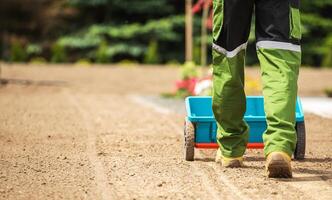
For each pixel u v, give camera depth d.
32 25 59.91
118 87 33.75
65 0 59.38
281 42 8.78
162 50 56.75
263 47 8.86
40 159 10.84
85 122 16.53
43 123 16.20
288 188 8.41
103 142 12.86
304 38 57.53
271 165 8.71
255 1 8.93
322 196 8.00
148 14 58.44
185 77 27.12
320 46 57.12
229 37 9.05
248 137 9.92
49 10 60.00
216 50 9.20
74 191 8.41
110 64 54.44
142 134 14.16
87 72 43.06
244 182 8.80
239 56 9.17
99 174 9.48
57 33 59.41
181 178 9.12
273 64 8.80
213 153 11.30
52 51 56.50
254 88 26.50
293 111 8.73
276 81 8.73
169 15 58.16
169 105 22.64
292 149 8.77
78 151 11.70
